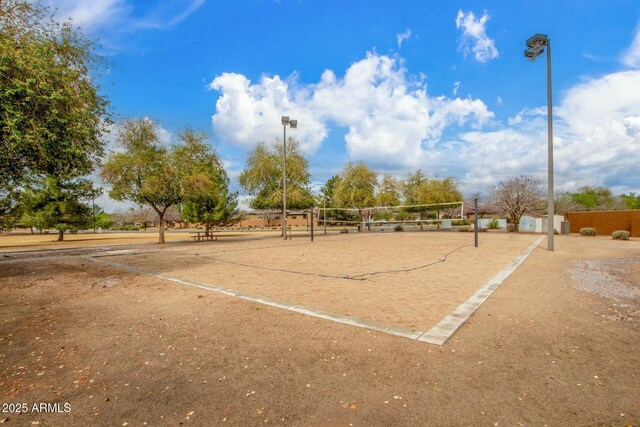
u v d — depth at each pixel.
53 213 28.45
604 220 25.73
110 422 2.47
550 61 13.23
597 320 4.63
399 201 40.25
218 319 4.88
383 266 9.66
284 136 22.00
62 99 8.26
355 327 4.39
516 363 3.31
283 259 11.63
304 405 2.63
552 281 7.32
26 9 8.47
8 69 7.16
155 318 5.00
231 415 2.52
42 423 2.46
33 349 3.87
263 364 3.38
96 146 10.38
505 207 29.88
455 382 2.95
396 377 3.05
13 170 8.95
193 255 13.35
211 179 23.34
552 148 13.47
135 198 19.92
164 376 3.18
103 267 10.29
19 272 9.41
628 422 2.35
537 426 2.32
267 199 28.84
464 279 7.52
